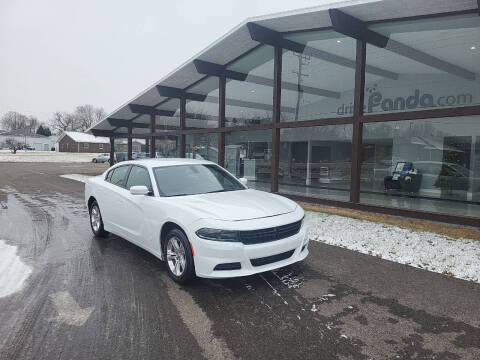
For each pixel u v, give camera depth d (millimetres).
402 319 3307
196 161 5809
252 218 3992
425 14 7641
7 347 2838
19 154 64250
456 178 9617
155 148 17109
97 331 3084
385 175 10336
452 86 9117
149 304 3615
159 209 4461
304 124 9445
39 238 6293
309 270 4602
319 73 10016
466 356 2727
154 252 4605
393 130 9914
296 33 10148
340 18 7855
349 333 3061
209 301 3695
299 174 11023
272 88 10867
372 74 9195
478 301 3686
